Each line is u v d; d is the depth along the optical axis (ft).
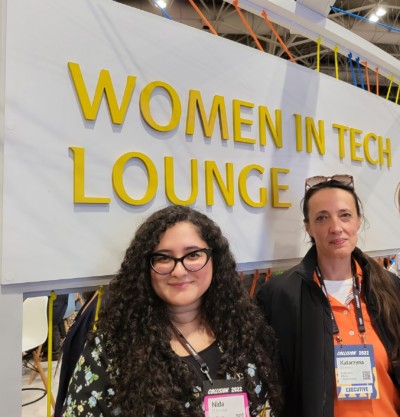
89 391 2.60
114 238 3.32
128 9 3.50
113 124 3.36
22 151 2.90
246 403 2.74
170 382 2.61
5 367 2.80
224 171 4.11
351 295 3.62
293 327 3.60
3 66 2.86
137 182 3.48
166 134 3.68
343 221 3.63
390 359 3.41
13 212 2.84
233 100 4.22
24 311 6.57
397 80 6.58
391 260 6.29
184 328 2.99
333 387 3.27
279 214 4.59
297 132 4.84
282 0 4.64
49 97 3.03
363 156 5.78
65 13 3.14
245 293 3.24
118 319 2.79
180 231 2.81
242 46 4.35
